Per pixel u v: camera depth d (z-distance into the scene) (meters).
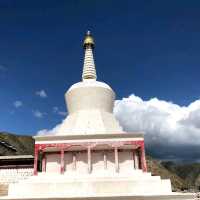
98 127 24.53
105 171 22.39
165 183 20.41
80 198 18.86
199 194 28.14
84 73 28.47
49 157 23.31
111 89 27.19
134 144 22.23
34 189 20.28
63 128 25.55
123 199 18.80
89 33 30.17
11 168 29.59
